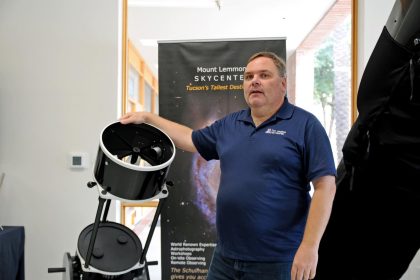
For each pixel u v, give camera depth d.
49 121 3.15
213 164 3.00
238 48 3.01
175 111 3.03
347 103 3.58
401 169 1.20
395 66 1.08
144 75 4.62
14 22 3.15
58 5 3.15
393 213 1.35
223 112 3.01
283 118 1.90
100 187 1.93
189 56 3.04
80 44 3.15
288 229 1.80
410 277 3.11
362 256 1.56
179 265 3.02
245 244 1.83
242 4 3.81
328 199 1.64
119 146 2.07
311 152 1.77
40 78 3.15
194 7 3.86
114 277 2.05
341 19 3.90
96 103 3.15
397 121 1.14
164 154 2.08
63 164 3.15
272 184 1.80
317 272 1.73
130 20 4.10
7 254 2.59
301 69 4.53
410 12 1.03
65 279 2.18
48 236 3.13
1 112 3.15
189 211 3.01
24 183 3.14
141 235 3.50
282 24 4.27
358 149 1.28
